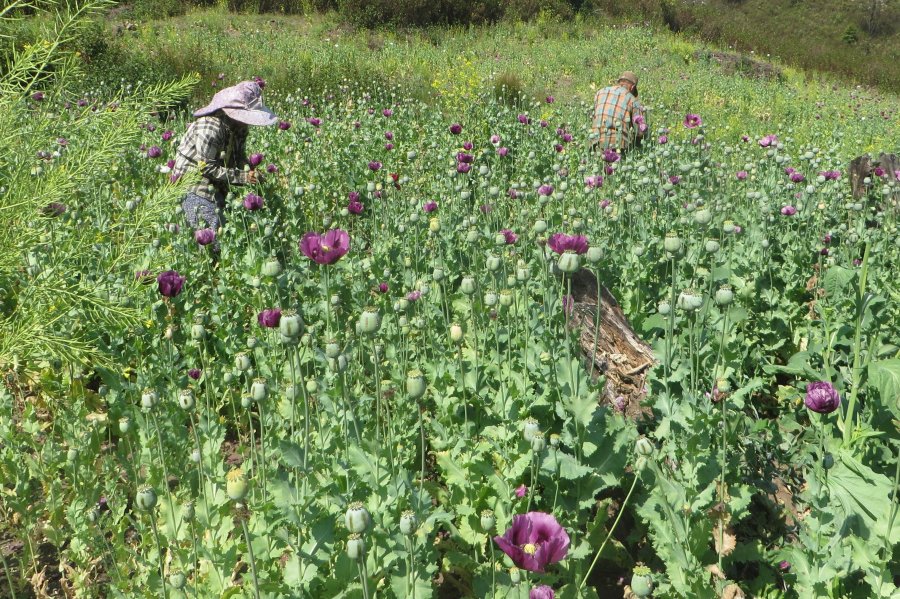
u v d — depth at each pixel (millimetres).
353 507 1884
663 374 3129
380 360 3678
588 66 21828
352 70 15586
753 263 5074
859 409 3434
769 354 4750
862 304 2914
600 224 5867
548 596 1812
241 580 2832
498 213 5785
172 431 3271
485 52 22766
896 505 2375
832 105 20172
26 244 3475
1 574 2980
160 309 4051
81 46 13250
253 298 4715
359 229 6395
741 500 2854
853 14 50781
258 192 6613
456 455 3004
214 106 6016
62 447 3535
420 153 9078
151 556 2654
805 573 2527
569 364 2871
